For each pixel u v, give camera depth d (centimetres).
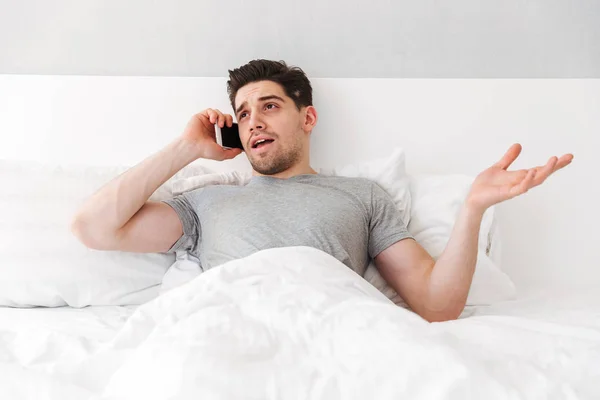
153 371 59
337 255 115
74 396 57
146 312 74
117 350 68
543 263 156
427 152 161
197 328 66
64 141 157
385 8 166
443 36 167
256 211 122
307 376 59
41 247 118
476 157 162
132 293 122
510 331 71
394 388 56
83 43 163
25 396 57
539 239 157
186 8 164
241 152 146
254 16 165
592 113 161
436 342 62
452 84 162
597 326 90
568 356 65
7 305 116
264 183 134
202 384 55
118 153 158
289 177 139
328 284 83
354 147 160
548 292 136
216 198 129
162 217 124
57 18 163
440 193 138
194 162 156
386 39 167
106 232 115
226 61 165
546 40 168
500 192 96
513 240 157
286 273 82
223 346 62
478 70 168
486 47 168
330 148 160
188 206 131
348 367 61
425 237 133
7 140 156
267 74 144
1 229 118
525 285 154
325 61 166
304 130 146
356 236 122
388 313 69
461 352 62
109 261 121
